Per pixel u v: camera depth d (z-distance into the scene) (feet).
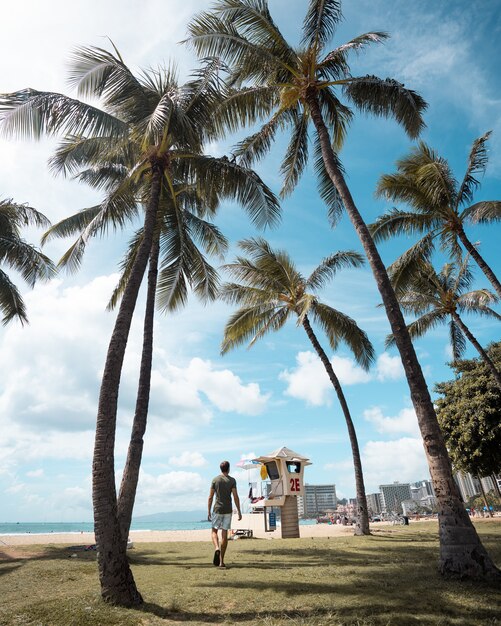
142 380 36.63
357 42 39.34
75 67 31.86
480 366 91.97
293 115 45.80
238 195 36.50
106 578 16.38
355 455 55.72
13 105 28.30
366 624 12.63
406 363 25.59
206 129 38.14
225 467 26.81
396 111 41.01
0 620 13.60
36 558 31.32
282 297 68.33
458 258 69.05
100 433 19.29
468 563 19.52
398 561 25.45
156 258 44.27
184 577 21.34
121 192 35.83
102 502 17.79
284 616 13.83
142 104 34.35
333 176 35.76
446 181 58.80
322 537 49.98
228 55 38.81
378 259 29.76
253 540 47.62
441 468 22.30
